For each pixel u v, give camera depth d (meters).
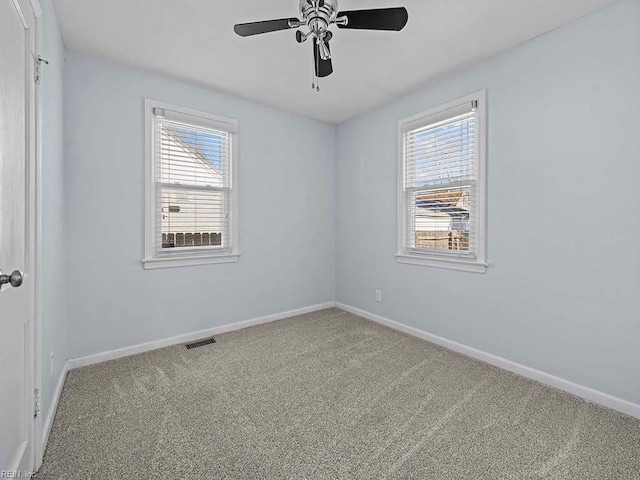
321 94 3.10
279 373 2.27
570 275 2.01
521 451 1.49
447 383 2.14
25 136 1.25
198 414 1.77
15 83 1.13
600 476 1.34
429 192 2.95
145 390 2.03
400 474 1.35
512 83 2.28
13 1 1.10
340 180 3.96
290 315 3.66
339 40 2.18
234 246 3.19
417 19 1.95
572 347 2.00
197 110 2.89
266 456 1.45
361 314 3.68
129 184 2.56
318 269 3.92
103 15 1.92
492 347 2.44
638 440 1.56
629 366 1.78
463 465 1.40
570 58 1.98
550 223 2.09
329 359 2.51
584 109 1.93
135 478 1.32
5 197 1.03
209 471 1.36
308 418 1.74
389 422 1.71
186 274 2.88
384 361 2.48
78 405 1.85
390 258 3.31
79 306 2.35
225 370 2.32
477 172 2.51
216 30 2.09
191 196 2.94
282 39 2.19
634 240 1.76
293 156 3.63
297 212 3.69
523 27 2.03
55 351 1.85
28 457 1.26
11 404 1.09
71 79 2.29
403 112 3.13
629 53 1.75
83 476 1.33
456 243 2.73
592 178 1.90
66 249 2.27
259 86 2.92
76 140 2.32
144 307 2.66
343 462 1.42
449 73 2.66
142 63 2.50
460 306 2.66
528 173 2.20
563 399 1.94
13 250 1.11
